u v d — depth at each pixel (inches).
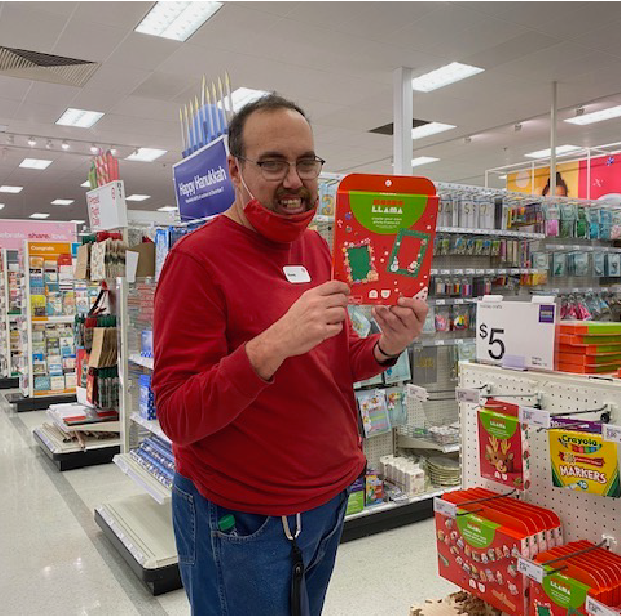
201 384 44.2
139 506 152.9
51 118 379.9
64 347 318.7
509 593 74.1
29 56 272.7
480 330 88.7
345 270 48.4
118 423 218.5
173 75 301.4
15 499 181.5
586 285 226.7
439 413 180.1
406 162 296.4
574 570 67.4
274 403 49.8
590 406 73.4
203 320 47.9
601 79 317.1
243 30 247.9
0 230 399.5
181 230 129.1
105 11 227.3
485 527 76.7
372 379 158.6
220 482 50.0
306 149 48.1
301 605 51.8
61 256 314.7
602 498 72.6
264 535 50.1
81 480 199.5
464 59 285.3
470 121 403.2
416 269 49.9
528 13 235.1
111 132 416.8
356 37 256.2
